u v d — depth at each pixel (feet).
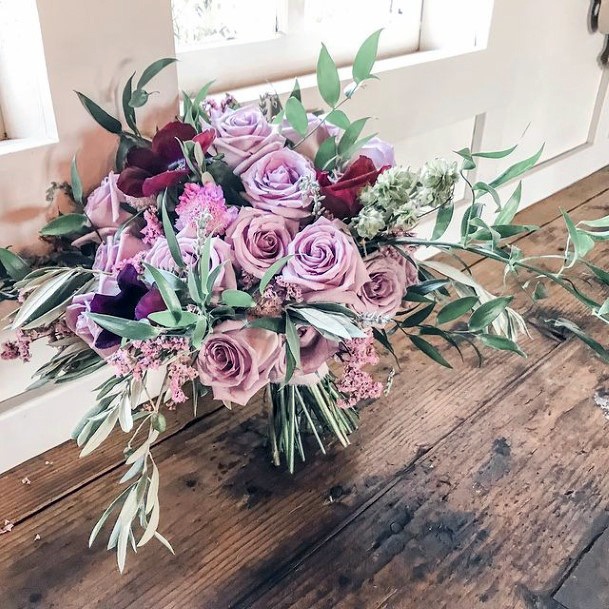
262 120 2.31
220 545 2.44
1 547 2.44
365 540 2.47
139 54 2.49
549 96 5.05
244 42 3.35
